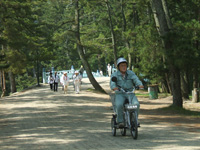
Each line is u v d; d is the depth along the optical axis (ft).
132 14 201.87
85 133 49.47
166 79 146.51
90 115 78.59
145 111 87.45
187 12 113.60
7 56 166.91
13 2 141.38
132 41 153.28
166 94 152.15
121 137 43.80
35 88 182.29
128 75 41.91
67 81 145.18
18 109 95.04
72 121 67.05
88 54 174.29
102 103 112.27
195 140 39.70
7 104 110.42
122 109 41.57
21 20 150.41
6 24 143.33
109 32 200.03
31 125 62.18
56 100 120.26
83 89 169.27
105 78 243.40
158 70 93.35
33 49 155.33
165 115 77.46
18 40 144.56
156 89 142.51
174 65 84.02
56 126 59.41
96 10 181.88
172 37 84.38
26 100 122.52
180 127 54.49
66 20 168.76
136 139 40.91
